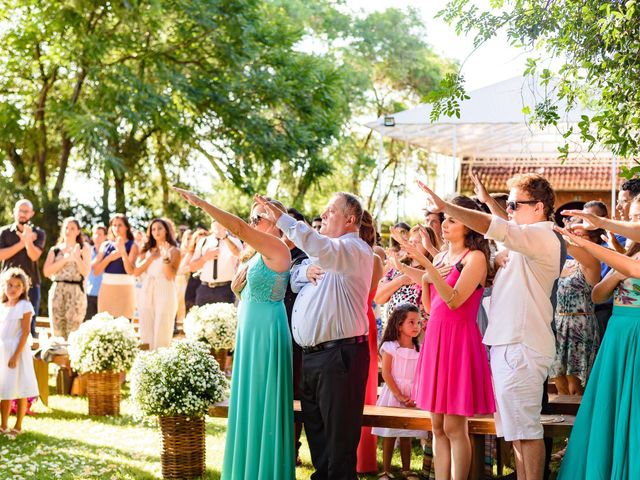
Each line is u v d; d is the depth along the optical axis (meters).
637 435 3.63
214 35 20.38
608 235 4.64
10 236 8.50
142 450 5.92
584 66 4.36
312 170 24.08
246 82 21.17
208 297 9.28
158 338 8.37
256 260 4.36
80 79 19.36
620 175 4.55
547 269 3.86
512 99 12.71
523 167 21.17
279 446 4.27
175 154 23.70
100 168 17.97
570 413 4.68
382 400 5.33
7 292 6.35
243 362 4.37
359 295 4.23
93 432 6.50
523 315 3.86
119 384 7.30
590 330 5.67
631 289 3.79
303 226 4.04
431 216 6.22
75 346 7.09
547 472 4.61
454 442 4.09
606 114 4.39
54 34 18.78
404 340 5.32
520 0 4.41
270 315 4.34
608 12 4.00
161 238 8.45
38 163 20.27
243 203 26.55
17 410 6.41
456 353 4.04
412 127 15.15
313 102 23.23
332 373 4.19
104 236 9.71
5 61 19.56
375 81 34.59
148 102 18.75
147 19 18.84
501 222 3.74
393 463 5.75
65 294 8.50
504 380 3.86
